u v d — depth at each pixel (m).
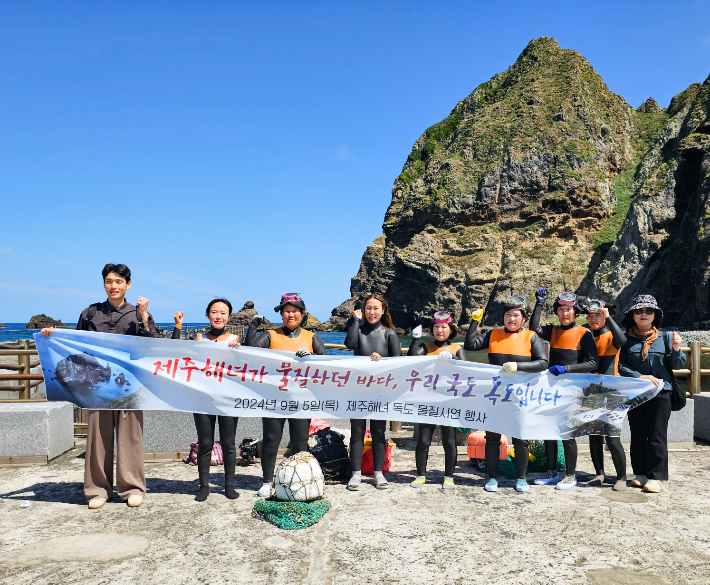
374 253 120.19
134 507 5.00
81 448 7.29
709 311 64.81
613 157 117.81
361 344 6.02
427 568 3.74
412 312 106.94
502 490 5.61
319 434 6.10
